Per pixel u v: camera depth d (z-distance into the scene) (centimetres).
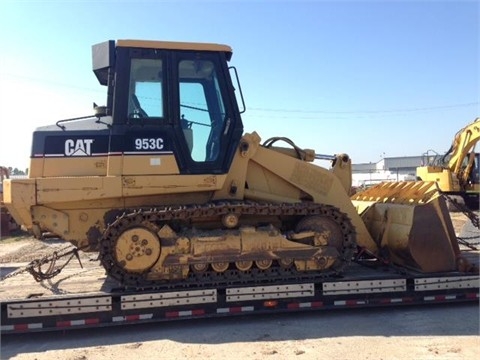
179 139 563
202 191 579
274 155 619
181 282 546
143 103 562
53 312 517
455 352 455
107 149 550
